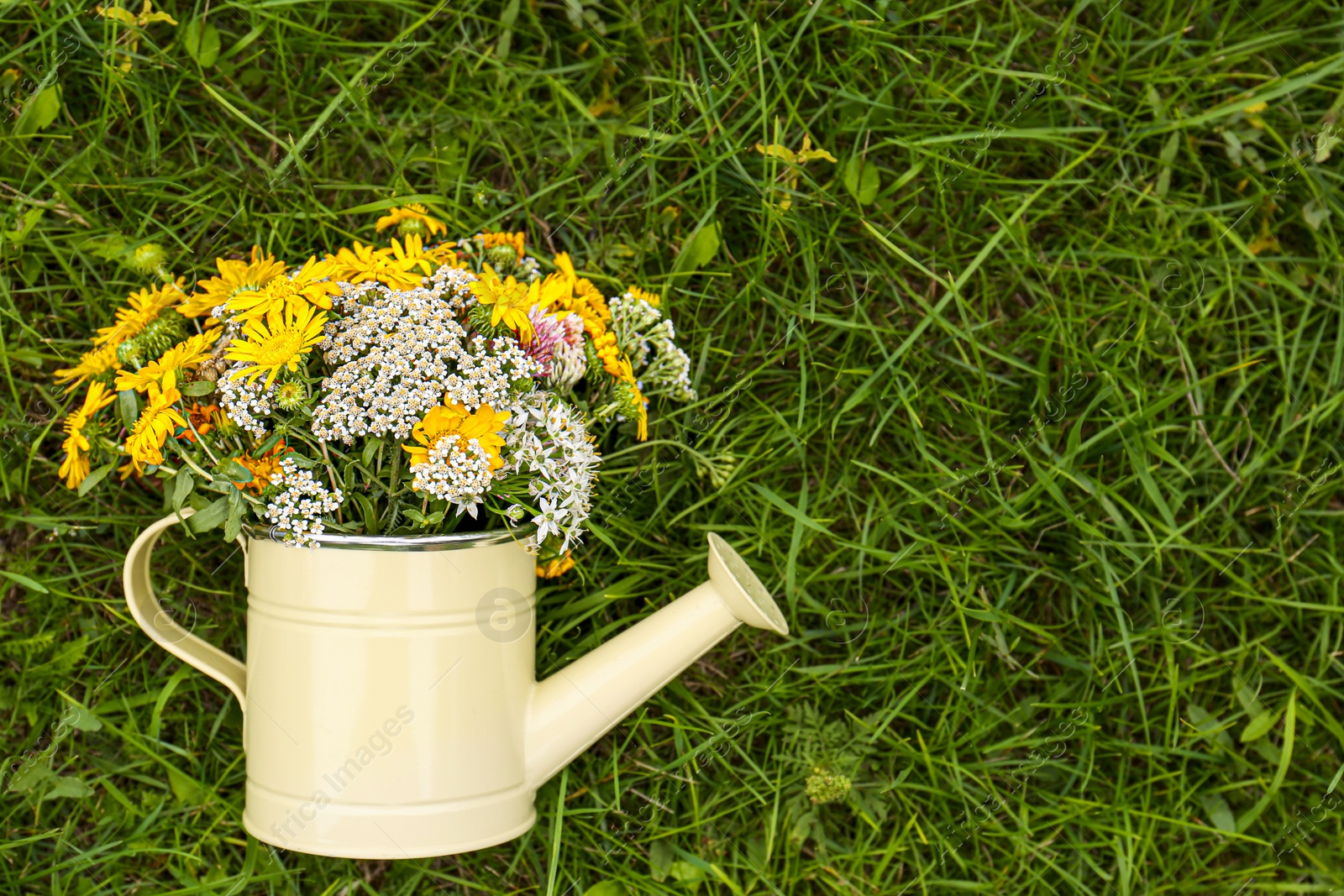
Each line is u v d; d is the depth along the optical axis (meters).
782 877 1.15
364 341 0.99
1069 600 1.17
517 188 1.15
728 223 1.16
